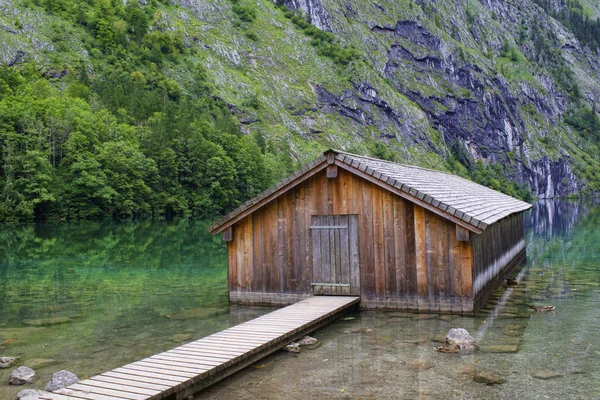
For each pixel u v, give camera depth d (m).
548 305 14.86
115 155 85.44
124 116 116.62
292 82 177.38
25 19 144.12
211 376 8.72
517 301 15.62
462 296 13.43
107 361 10.53
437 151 186.75
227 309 15.35
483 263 15.30
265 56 184.00
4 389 8.91
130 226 64.38
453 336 10.96
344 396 8.12
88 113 96.56
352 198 14.52
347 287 14.57
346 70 188.25
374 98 182.62
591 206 118.19
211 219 83.94
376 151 164.12
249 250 15.73
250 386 8.68
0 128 77.88
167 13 181.50
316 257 14.91
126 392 7.63
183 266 26.03
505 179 190.50
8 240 44.53
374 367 9.50
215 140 110.62
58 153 86.19
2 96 95.62
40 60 133.88
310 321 11.82
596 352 10.20
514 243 24.39
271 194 15.13
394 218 14.04
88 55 148.25
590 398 7.79
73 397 7.49
